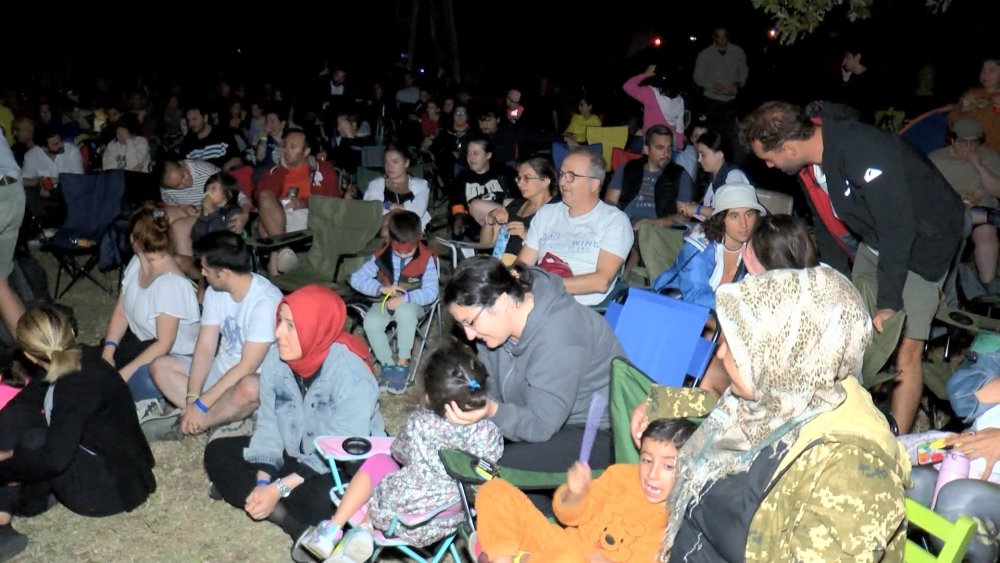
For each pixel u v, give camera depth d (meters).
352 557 3.27
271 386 4.02
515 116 12.47
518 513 2.78
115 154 10.47
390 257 5.65
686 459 2.27
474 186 6.82
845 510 1.93
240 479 4.12
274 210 6.95
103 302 7.45
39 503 4.17
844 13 10.35
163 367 4.82
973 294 5.95
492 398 3.34
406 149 6.92
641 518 2.79
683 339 3.96
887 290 3.93
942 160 6.61
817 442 2.00
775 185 6.77
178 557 3.96
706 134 6.27
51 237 7.66
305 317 3.79
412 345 5.57
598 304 4.90
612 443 3.38
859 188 3.90
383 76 18.17
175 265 4.96
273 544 4.06
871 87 9.18
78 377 3.99
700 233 4.79
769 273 2.07
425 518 3.22
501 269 3.19
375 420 4.08
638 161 6.91
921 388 4.44
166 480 4.53
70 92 16.97
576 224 4.98
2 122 11.97
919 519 2.44
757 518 2.06
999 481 3.20
